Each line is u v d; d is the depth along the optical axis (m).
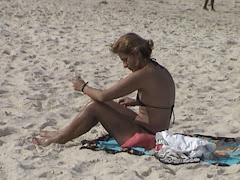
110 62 16.55
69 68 15.34
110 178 7.38
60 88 12.87
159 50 18.94
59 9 27.47
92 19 25.61
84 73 14.85
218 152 8.41
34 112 10.77
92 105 8.52
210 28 26.52
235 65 16.88
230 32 25.42
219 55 18.42
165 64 16.70
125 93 8.34
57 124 10.12
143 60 8.27
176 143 8.04
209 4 36.84
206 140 8.71
